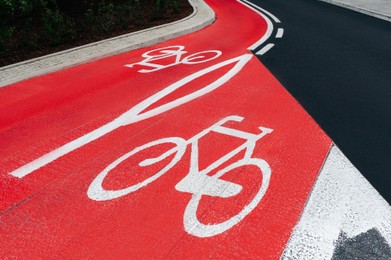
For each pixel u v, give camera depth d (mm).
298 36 11109
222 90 6809
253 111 5863
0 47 8930
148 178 4102
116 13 12703
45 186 4020
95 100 6477
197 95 6586
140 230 3314
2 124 5594
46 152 4754
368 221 3396
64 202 3738
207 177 4086
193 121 5547
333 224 3355
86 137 5137
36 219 3496
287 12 15477
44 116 5855
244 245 3115
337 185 3934
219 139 4961
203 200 3701
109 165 4402
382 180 4023
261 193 3795
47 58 8766
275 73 7723
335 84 7055
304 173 4148
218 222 3391
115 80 7500
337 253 3027
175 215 3496
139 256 3016
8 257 3027
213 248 3086
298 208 3568
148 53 9609
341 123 5422
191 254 3025
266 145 4785
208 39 11055
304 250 3059
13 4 10977
